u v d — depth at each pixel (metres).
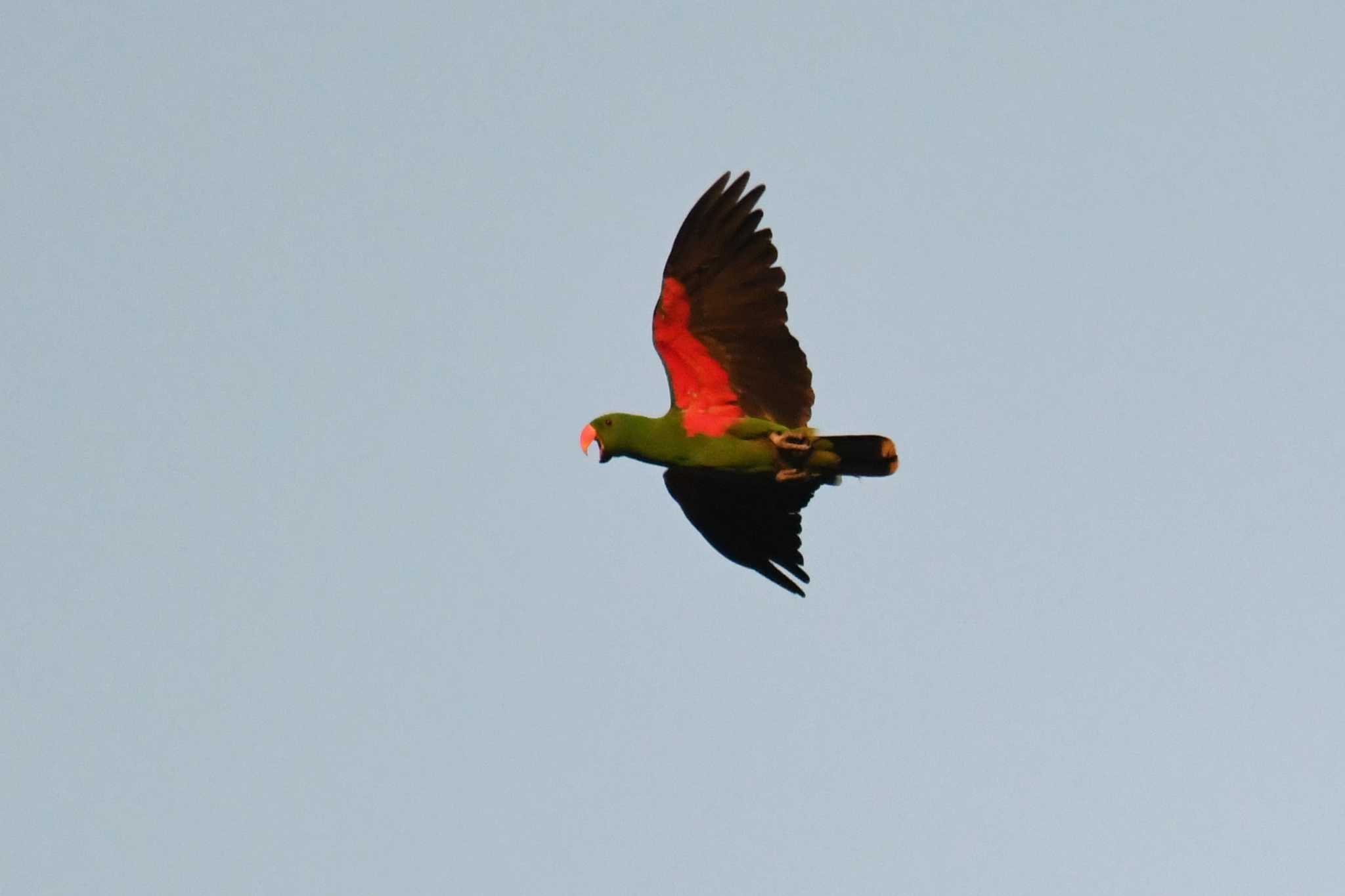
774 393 15.56
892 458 15.26
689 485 16.84
